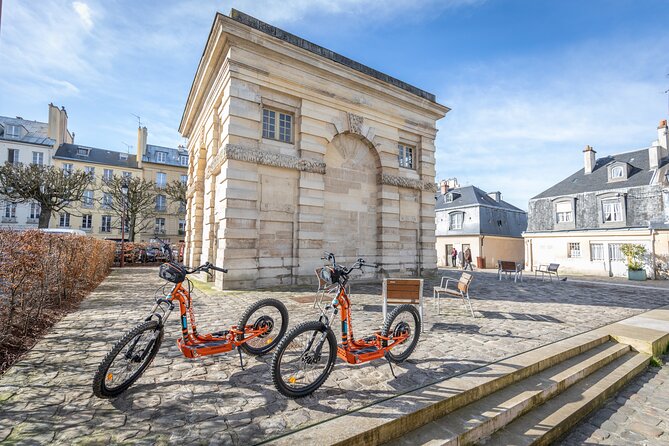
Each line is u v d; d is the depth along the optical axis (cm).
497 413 314
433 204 1499
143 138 3919
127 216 2944
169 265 356
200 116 1501
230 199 955
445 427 287
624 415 380
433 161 1519
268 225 1029
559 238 2334
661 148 2117
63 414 266
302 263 1067
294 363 379
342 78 1208
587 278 1850
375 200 1323
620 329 611
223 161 1002
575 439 329
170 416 268
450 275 1719
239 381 338
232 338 380
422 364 396
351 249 1231
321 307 704
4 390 303
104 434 241
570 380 415
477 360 413
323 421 267
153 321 326
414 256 1416
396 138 1381
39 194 2242
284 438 241
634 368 489
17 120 3841
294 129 1130
